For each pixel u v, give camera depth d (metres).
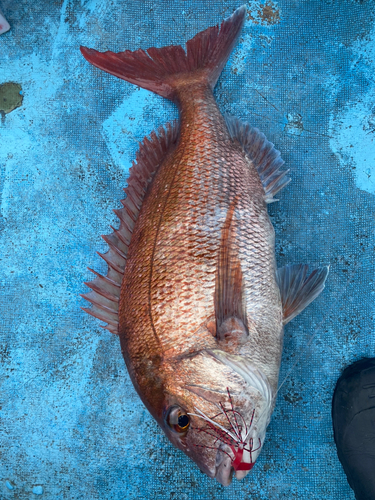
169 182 0.49
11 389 0.60
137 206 0.52
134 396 0.59
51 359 0.60
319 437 0.58
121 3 0.63
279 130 0.61
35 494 0.58
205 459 0.42
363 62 0.62
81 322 0.60
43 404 0.59
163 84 0.57
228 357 0.44
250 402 0.44
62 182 0.62
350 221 0.60
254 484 0.57
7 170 0.62
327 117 0.61
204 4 0.63
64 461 0.59
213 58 0.57
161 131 0.54
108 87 0.63
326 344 0.59
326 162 0.61
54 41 0.63
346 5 0.62
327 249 0.60
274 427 0.58
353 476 0.54
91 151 0.62
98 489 0.58
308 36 0.62
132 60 0.57
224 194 0.50
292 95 0.62
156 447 0.58
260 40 0.62
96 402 0.59
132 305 0.47
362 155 0.61
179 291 0.45
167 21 0.63
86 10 0.63
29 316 0.61
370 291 0.59
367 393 0.55
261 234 0.50
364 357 0.58
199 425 0.43
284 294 0.53
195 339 0.44
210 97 0.54
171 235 0.47
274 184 0.55
